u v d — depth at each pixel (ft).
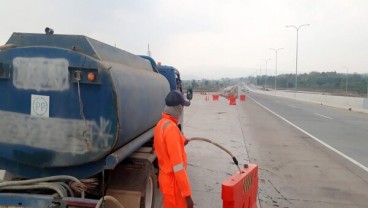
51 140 13.30
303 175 27.50
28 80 13.32
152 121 20.16
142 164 15.76
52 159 13.34
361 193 23.25
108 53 15.25
